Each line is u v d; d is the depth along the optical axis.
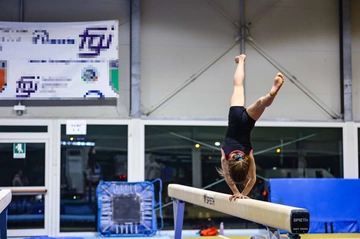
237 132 5.61
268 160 11.66
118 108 11.37
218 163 11.54
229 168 5.52
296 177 11.69
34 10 11.24
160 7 11.61
